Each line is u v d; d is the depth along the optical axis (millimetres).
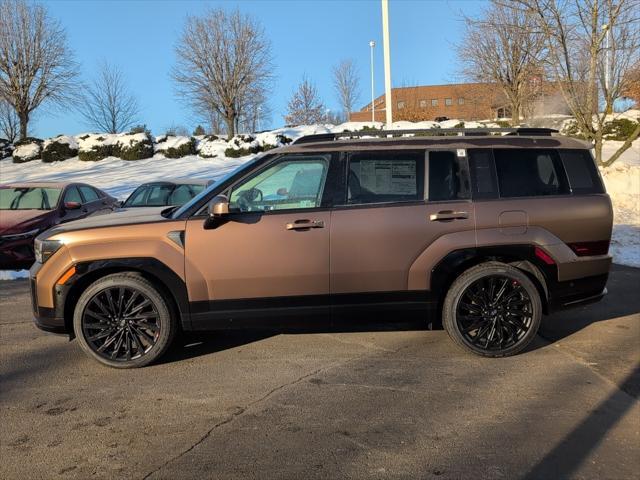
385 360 4602
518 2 10398
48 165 26766
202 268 4383
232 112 29438
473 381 4133
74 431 3469
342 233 4430
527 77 14797
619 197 12789
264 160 4566
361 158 4559
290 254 4410
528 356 4645
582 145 4719
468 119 28938
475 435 3328
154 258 4363
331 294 4477
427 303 4547
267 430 3432
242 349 4934
